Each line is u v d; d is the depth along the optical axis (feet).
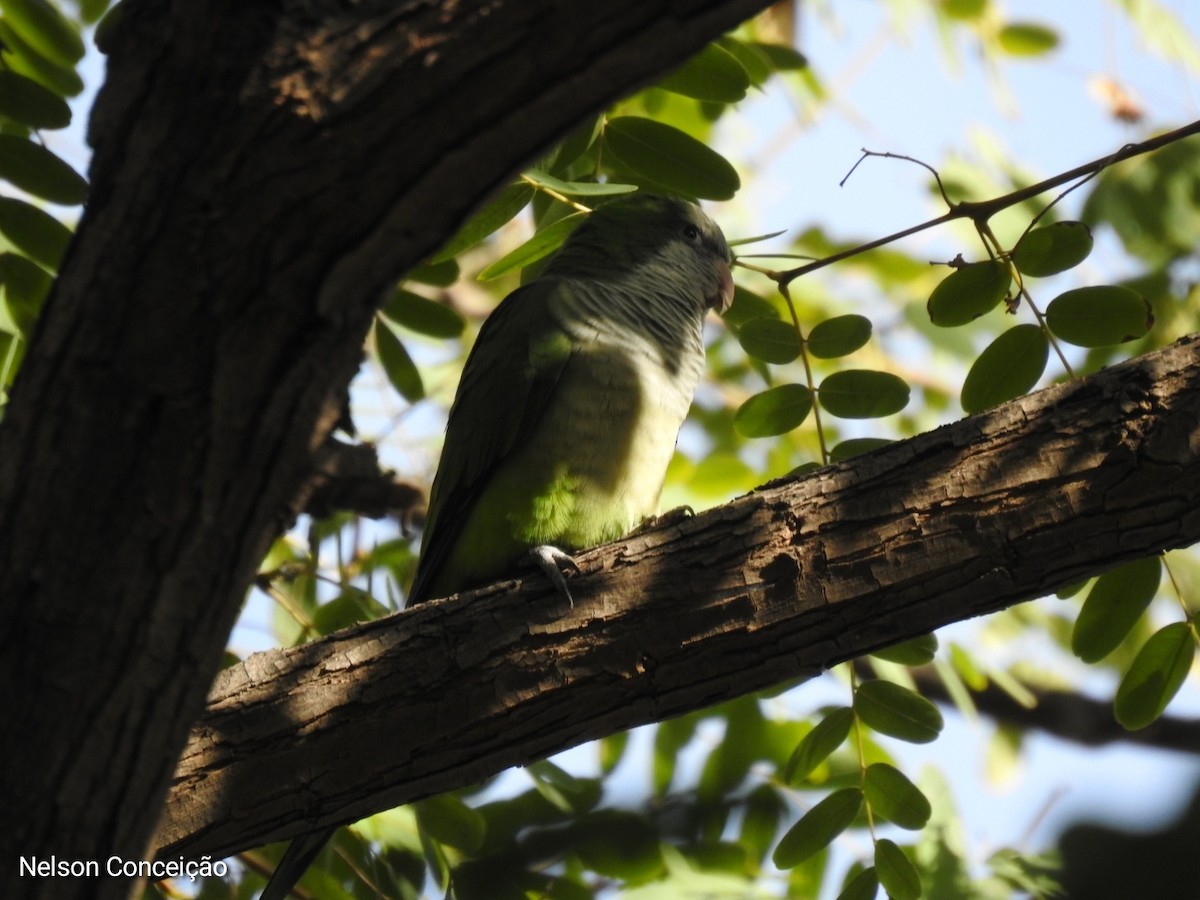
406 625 20.51
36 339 13.93
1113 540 18.93
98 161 13.56
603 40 12.44
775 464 34.01
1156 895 14.92
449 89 12.67
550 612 20.27
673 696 20.17
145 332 13.42
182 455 13.70
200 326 13.37
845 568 19.49
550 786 26.68
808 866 26.25
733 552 19.98
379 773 19.84
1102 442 18.95
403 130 12.78
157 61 13.23
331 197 12.95
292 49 12.92
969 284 22.99
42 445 13.79
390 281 13.65
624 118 25.40
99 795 14.60
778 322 25.38
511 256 25.44
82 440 13.70
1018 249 22.66
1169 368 19.21
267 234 13.08
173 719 14.66
